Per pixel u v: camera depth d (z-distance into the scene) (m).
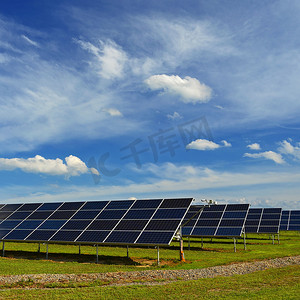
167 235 26.09
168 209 29.86
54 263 27.69
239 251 36.97
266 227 48.50
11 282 19.42
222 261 27.91
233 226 39.41
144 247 41.91
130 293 16.55
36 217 35.81
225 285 18.22
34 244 45.16
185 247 41.59
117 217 31.12
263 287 17.58
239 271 22.95
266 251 36.38
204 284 18.48
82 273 22.48
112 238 27.84
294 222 62.84
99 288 17.83
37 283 19.31
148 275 21.59
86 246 42.59
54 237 30.56
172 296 15.88
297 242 48.62
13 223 35.44
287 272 22.22
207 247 42.16
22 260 29.56
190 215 46.00
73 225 31.92
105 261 28.98
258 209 54.94
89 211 34.12
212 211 45.09
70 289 17.69
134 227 28.56
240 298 15.05
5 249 38.44
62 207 36.84
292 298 14.63
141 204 32.38
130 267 25.11
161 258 30.17
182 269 23.84
